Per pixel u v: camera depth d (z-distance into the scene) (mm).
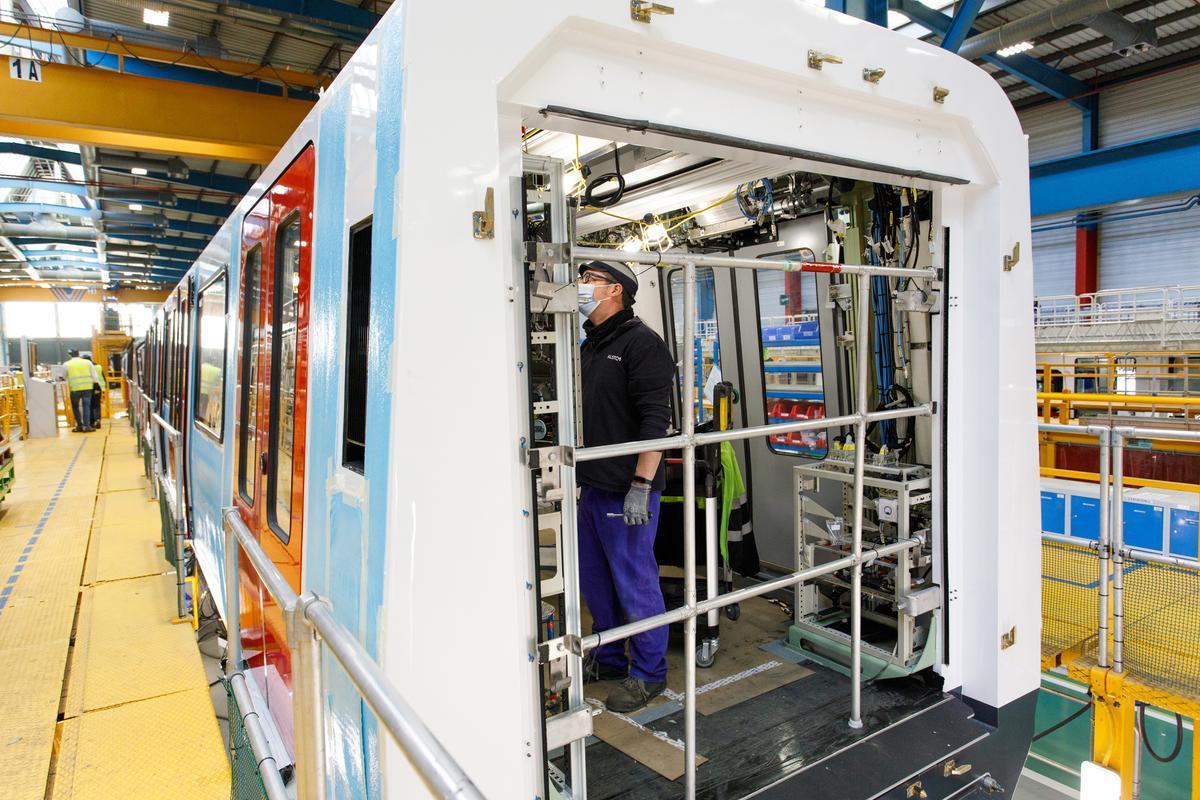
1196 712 2988
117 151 12695
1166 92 13805
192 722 3533
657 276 5074
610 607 3135
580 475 2934
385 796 1523
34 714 3639
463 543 1552
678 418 4652
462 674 1560
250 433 3025
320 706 1506
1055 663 3480
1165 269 14523
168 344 7641
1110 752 3299
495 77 1572
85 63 8898
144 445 9688
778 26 1994
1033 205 10078
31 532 7484
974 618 2738
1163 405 5867
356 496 1671
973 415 2699
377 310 1579
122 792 2979
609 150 3162
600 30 1713
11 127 8875
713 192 3738
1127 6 11359
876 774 2340
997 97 2584
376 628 1516
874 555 2584
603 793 2291
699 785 2299
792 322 4367
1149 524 4922
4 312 36625
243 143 9180
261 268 2885
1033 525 2785
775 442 4578
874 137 2305
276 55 9266
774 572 4574
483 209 1566
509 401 1616
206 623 4578
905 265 3037
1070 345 11352
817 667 3176
